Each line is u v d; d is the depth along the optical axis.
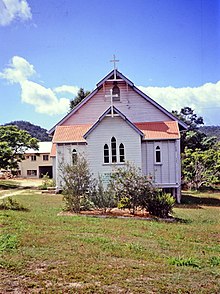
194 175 34.66
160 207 16.66
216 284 6.68
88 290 6.16
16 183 46.44
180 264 8.15
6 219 13.40
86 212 17.17
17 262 7.58
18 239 9.73
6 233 10.49
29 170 65.56
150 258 8.59
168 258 8.68
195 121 55.16
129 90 28.44
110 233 11.75
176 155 25.41
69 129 28.27
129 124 23.67
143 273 7.21
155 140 25.33
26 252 8.45
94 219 14.97
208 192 32.69
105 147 23.67
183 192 32.72
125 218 15.81
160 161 25.42
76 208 17.28
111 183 17.98
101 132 23.77
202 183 34.97
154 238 11.41
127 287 6.34
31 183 46.94
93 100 28.75
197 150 37.16
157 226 13.77
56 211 17.55
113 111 23.53
